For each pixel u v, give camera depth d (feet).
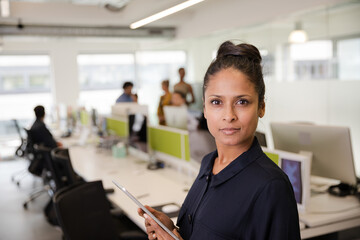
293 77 16.85
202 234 2.87
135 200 3.47
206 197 2.99
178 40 25.91
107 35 23.11
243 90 2.71
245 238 2.69
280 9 16.71
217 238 2.77
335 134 7.71
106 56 29.84
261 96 2.87
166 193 9.26
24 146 20.25
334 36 14.69
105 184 10.36
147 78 29.81
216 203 2.85
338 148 7.76
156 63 28.63
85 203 6.73
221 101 2.80
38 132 15.69
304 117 16.55
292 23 16.58
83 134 18.12
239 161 2.81
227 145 2.86
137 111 15.85
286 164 7.29
